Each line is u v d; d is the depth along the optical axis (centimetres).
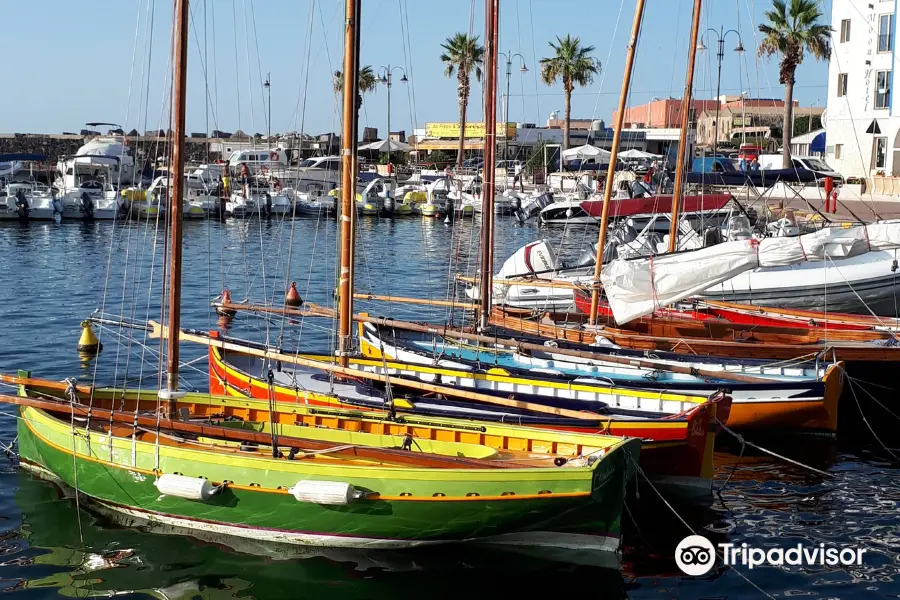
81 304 3183
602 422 1447
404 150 9131
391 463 1292
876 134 5456
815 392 1692
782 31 5806
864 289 2703
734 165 5853
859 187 5216
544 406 1535
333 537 1245
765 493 1506
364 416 1470
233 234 5722
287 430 1431
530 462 1274
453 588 1157
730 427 1722
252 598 1126
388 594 1140
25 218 5881
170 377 1386
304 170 7194
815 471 1611
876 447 1750
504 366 1842
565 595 1150
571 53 7862
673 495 1455
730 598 1155
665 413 1503
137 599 1120
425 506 1205
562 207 6022
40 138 10006
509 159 9331
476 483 1195
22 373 1520
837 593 1171
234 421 1456
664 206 3372
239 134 9975
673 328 2305
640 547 1297
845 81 5656
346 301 1653
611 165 2086
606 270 2050
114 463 1323
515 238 5653
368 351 2042
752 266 1991
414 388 1803
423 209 7138
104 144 6588
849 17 5559
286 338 2688
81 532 1295
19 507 1370
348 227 1641
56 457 1409
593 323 2155
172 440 1351
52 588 1145
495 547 1255
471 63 7619
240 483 1251
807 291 2745
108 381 2116
